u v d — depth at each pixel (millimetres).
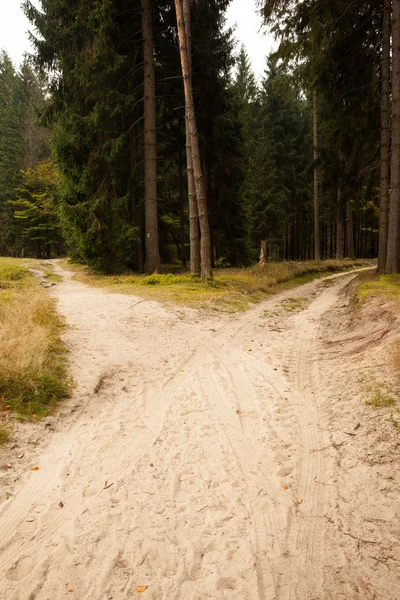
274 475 3893
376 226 40156
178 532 3162
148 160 18359
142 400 5703
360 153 17125
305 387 6039
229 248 26172
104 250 19219
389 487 3459
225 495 3617
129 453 4328
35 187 38500
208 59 19062
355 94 16750
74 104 18672
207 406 5504
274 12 15039
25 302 9719
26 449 4254
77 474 3932
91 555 2930
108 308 10672
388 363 5742
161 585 2688
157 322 9602
